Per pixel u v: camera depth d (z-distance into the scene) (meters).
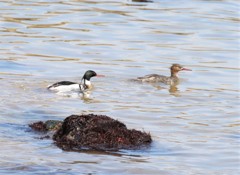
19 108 22.84
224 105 24.58
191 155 18.88
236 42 35.25
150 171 17.47
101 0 44.81
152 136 20.39
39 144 19.14
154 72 29.22
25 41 33.28
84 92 25.58
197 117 22.88
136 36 35.47
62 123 20.53
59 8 41.44
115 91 25.94
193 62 31.06
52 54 31.23
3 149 18.58
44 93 25.06
